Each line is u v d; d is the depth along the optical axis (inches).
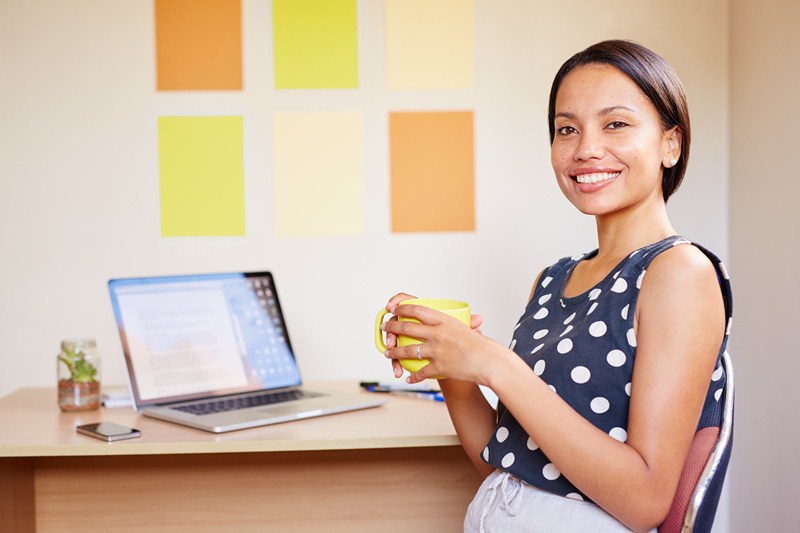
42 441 52.0
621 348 42.6
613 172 45.6
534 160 84.8
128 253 84.3
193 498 65.9
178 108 83.8
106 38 83.2
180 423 56.3
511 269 85.4
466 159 84.8
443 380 51.6
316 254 85.1
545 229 85.1
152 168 83.9
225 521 66.1
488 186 85.0
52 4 82.8
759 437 75.2
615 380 42.7
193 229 84.4
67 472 65.5
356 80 84.3
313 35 84.0
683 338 40.4
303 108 84.4
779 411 70.9
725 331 43.4
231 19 83.6
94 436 52.6
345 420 57.1
